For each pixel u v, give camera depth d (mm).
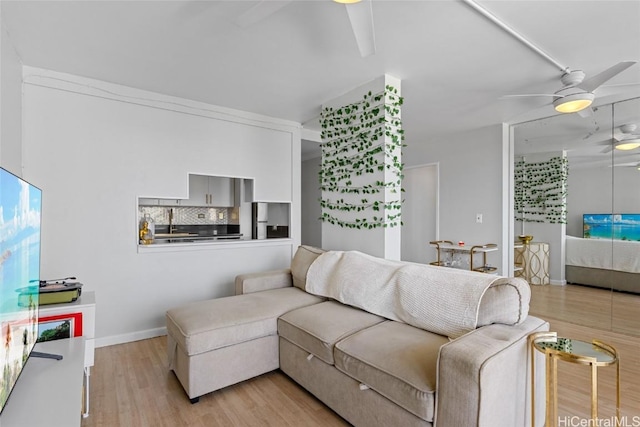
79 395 1312
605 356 1489
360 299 2398
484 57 2621
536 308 4066
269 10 1717
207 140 3717
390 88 2965
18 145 2561
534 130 4195
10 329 1243
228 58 2650
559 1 1909
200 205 4984
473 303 1793
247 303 2555
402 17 2072
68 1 1910
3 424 1103
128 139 3215
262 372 2373
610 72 2395
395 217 2992
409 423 1517
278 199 4340
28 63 2711
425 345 1736
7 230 1214
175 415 1969
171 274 3453
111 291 3115
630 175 3381
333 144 3539
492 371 1336
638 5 1938
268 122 4234
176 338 2217
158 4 1952
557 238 3984
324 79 3068
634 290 3340
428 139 5422
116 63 2732
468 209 4863
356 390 1783
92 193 3029
